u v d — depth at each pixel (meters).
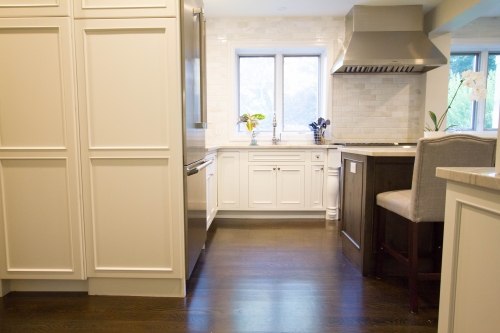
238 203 3.43
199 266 2.13
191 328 1.43
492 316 0.71
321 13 3.59
